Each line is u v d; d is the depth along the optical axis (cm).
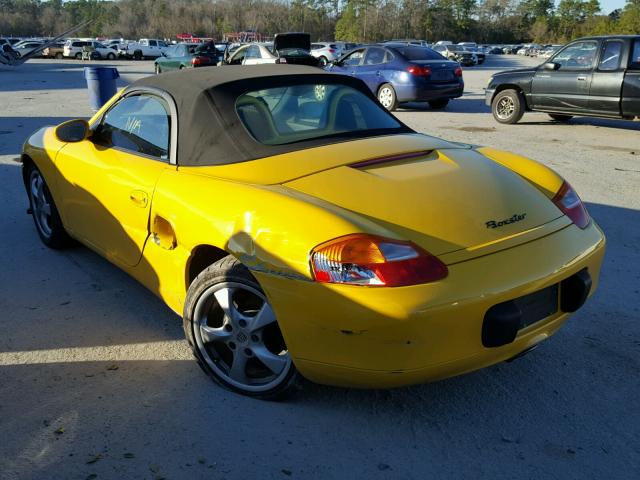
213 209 271
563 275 256
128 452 246
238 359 279
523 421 267
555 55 1138
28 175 478
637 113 1034
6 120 1191
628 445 252
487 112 1416
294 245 238
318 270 231
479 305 230
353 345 232
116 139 371
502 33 12012
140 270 340
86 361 316
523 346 253
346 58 1514
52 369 309
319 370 245
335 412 272
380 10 10375
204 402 279
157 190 308
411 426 263
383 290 223
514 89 1189
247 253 252
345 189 262
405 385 239
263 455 244
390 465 239
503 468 238
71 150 401
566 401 282
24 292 398
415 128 1149
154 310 375
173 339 340
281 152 296
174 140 317
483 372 306
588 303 384
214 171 293
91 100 1285
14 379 299
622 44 1038
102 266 441
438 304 224
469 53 4106
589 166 795
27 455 245
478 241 247
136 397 284
